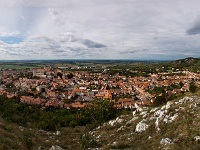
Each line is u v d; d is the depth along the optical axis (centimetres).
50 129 4944
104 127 4484
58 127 5088
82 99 14225
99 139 3691
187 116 2869
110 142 3341
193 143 2311
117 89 17412
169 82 18175
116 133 3716
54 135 4081
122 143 3031
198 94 4053
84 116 6400
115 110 5941
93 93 15988
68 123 6247
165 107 3722
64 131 4831
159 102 5916
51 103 11300
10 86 18288
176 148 2311
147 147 2683
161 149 2428
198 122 2634
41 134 3866
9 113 4975
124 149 2800
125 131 3672
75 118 6475
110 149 2867
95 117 5762
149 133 3103
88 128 5094
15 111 6000
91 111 6131
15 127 3681
